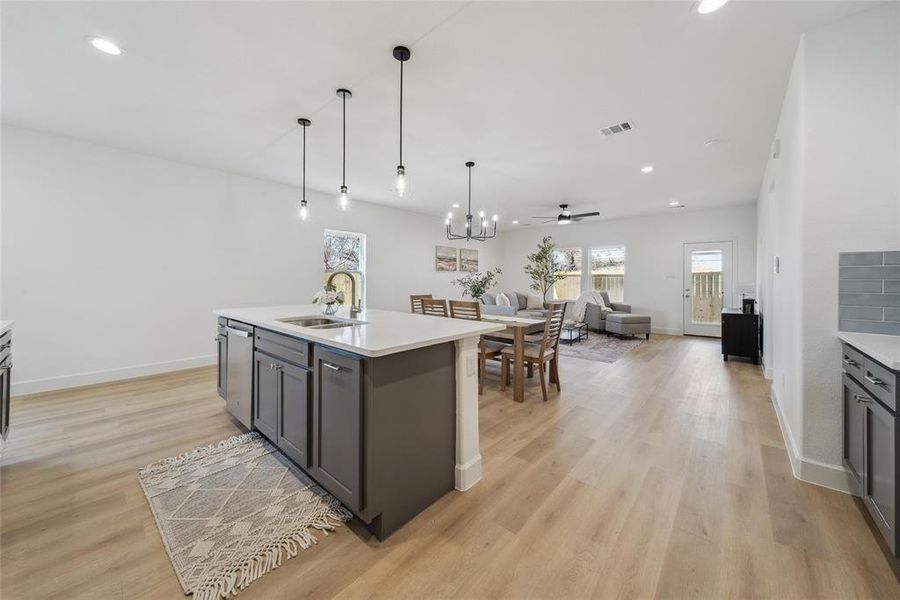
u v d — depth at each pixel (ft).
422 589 4.17
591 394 11.35
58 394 10.90
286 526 5.23
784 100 8.43
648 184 16.28
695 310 22.74
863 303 5.88
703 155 12.35
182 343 13.75
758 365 14.94
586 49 6.77
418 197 19.25
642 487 6.23
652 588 4.17
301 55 7.00
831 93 6.02
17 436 8.09
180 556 4.64
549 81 7.85
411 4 5.67
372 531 5.15
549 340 11.59
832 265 6.08
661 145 11.49
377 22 6.08
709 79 7.74
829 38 6.01
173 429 8.51
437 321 8.05
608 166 13.64
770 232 12.32
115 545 4.83
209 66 7.38
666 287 23.67
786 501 5.78
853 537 4.95
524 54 6.92
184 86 8.15
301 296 17.34
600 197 18.98
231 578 4.30
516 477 6.59
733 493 6.02
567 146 11.57
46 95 8.64
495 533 5.11
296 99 8.71
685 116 9.48
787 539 4.94
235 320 8.55
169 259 13.41
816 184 6.17
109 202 12.10
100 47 6.77
